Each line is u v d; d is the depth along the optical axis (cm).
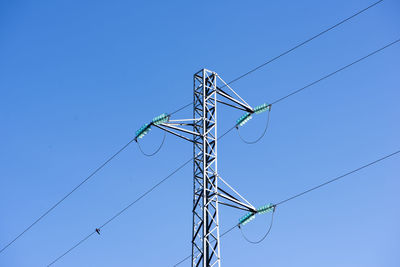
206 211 3100
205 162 3238
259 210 3284
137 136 3497
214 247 3017
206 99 3462
